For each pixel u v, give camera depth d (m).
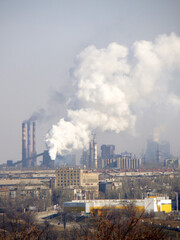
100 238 168.12
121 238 165.50
